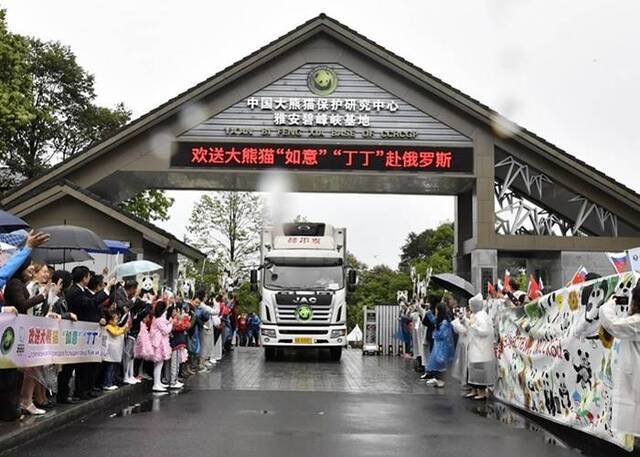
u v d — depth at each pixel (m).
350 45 22.34
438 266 53.84
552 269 23.03
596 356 8.79
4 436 8.09
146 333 13.47
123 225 21.72
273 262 22.38
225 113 22.45
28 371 9.32
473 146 22.45
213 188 24.28
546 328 10.56
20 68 25.50
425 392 14.44
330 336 21.83
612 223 22.73
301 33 22.25
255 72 22.53
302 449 8.42
